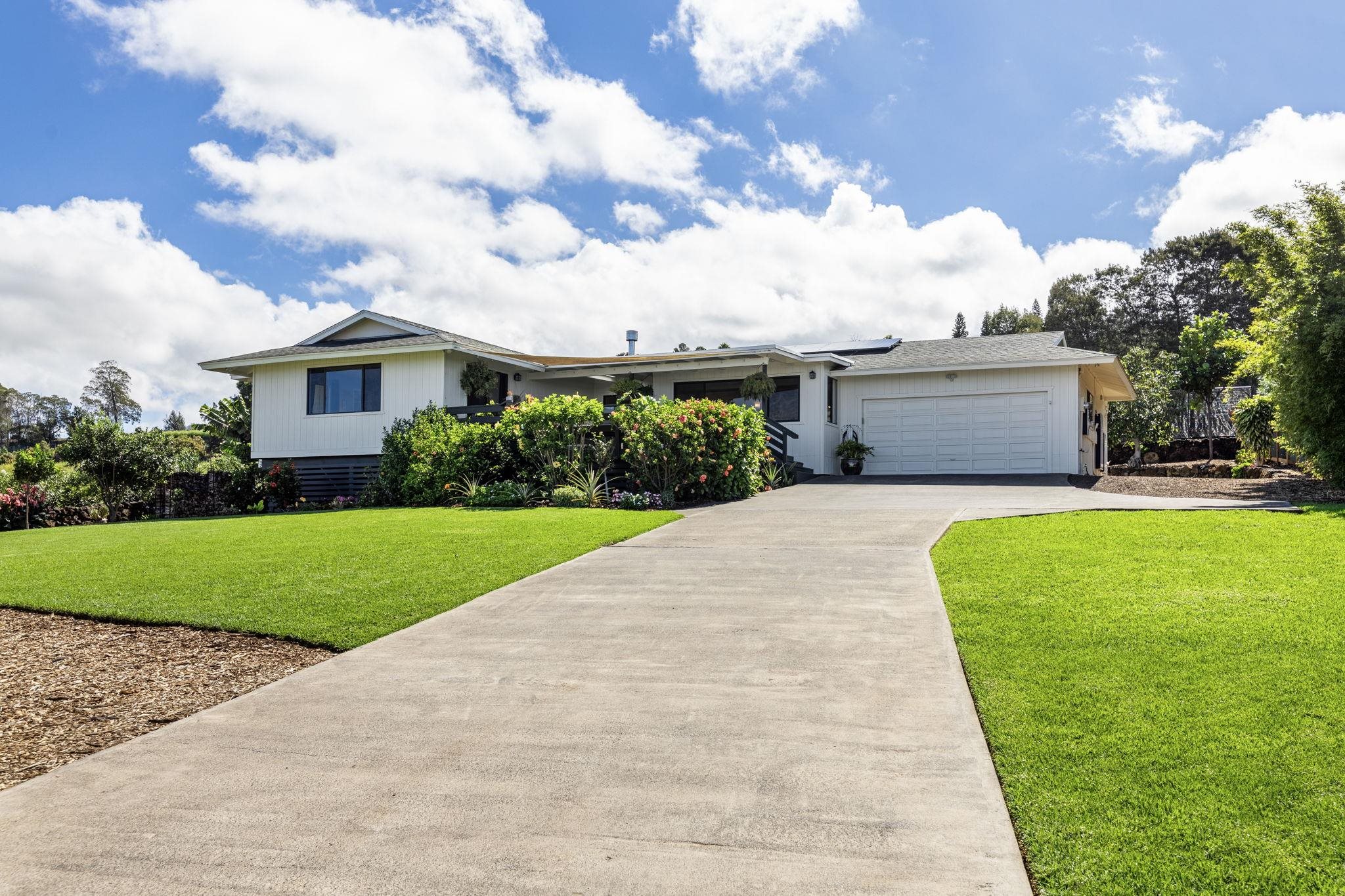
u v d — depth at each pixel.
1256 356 14.03
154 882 2.74
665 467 14.02
